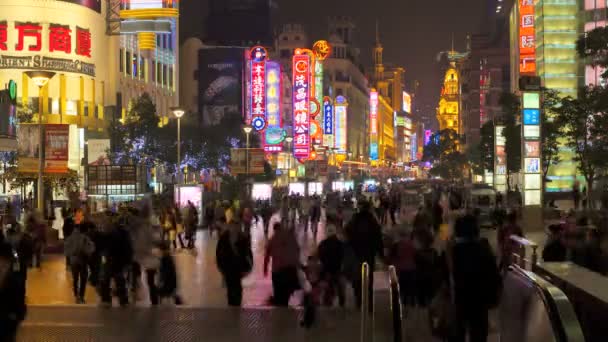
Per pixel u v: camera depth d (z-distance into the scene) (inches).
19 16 2972.4
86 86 3161.9
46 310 548.4
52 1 3036.4
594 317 212.2
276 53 6151.6
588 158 1770.4
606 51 1403.8
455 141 6289.4
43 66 2994.6
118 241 599.5
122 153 2748.5
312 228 1444.4
